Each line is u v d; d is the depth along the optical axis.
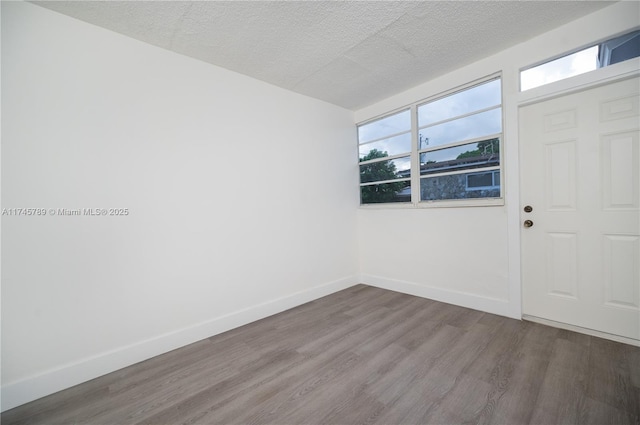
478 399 1.50
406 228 3.35
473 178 2.77
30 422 1.48
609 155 2.02
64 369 1.76
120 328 1.99
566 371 1.70
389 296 3.29
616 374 1.65
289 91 3.13
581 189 2.15
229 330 2.54
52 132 1.75
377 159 3.69
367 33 2.14
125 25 1.91
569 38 2.09
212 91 2.49
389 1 1.80
